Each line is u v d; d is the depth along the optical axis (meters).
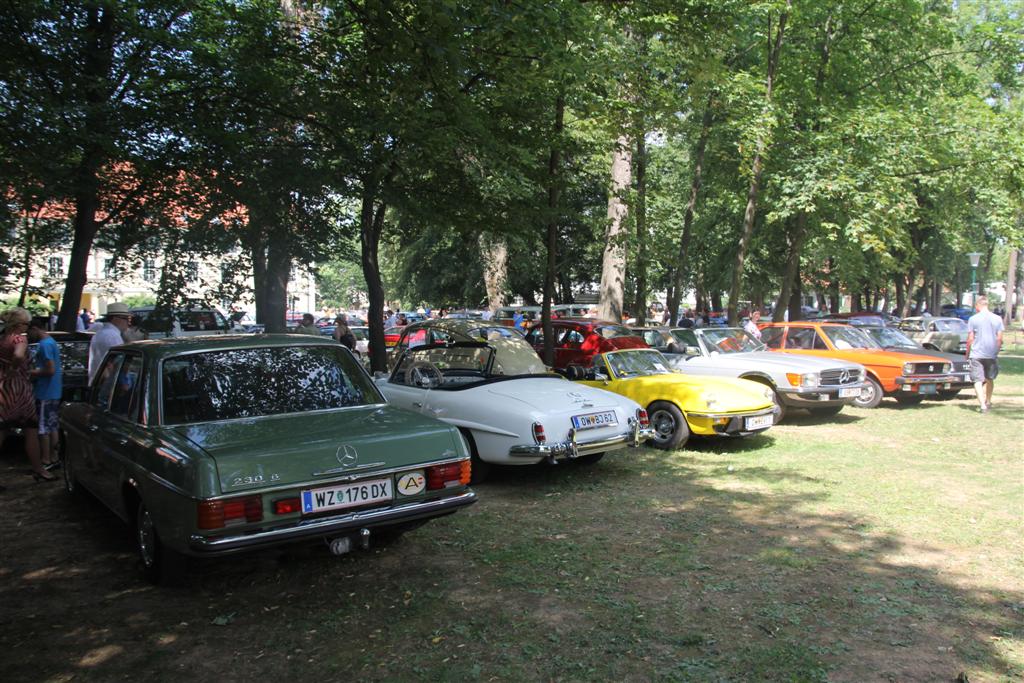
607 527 5.83
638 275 17.88
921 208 20.73
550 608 4.21
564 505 6.53
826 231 18.44
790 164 16.84
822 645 3.71
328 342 5.51
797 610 4.14
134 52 9.52
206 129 8.67
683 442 9.06
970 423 11.27
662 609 4.18
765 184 19.39
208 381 4.88
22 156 8.22
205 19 9.50
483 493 7.00
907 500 6.59
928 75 19.00
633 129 12.70
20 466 8.16
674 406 9.07
